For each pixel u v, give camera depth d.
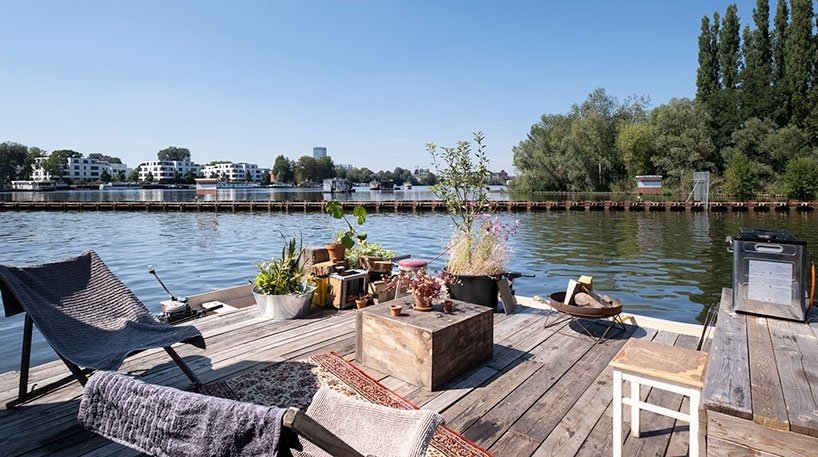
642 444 2.54
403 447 1.41
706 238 16.36
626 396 3.11
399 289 5.31
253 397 3.04
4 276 2.72
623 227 20.16
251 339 4.18
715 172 38.12
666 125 40.94
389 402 2.98
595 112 46.19
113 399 1.39
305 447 1.62
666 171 41.03
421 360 3.22
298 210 32.59
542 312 5.13
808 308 2.94
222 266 11.80
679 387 2.23
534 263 11.77
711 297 8.29
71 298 3.02
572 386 3.26
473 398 3.07
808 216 24.03
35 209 32.78
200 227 22.36
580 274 10.39
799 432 1.57
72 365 2.61
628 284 9.38
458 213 6.20
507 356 3.82
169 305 4.88
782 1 40.31
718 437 1.63
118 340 2.89
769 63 41.12
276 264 5.11
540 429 2.70
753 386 1.88
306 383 3.25
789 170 32.06
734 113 39.56
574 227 20.27
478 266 5.12
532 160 48.09
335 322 4.70
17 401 2.90
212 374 3.41
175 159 149.25
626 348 2.57
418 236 18.66
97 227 22.20
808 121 37.06
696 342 4.14
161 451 1.31
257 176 156.62
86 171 122.88
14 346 5.70
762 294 2.93
